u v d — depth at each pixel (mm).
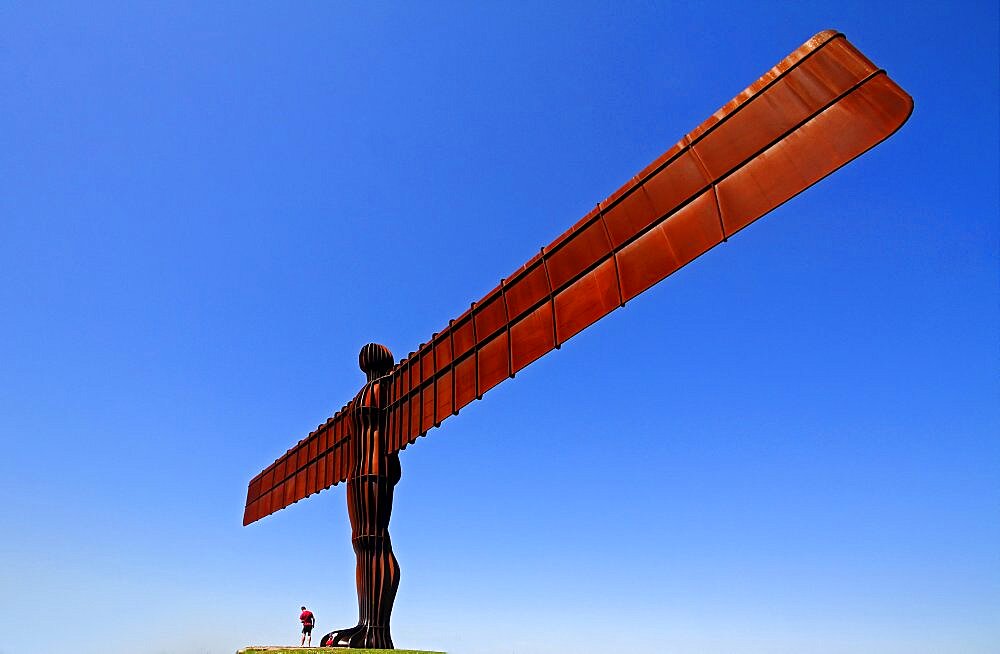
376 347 26188
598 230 17641
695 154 15484
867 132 12539
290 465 32969
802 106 13641
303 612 26141
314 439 30922
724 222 14555
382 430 25047
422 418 23234
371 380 25938
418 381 24000
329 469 28719
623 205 17062
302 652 20438
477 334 21438
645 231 16391
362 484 24031
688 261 15156
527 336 19375
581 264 18016
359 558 23422
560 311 18391
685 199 15516
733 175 14625
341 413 28219
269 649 21875
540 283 19281
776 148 13938
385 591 22766
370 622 22359
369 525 23562
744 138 14531
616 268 16953
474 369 21234
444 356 22891
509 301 20328
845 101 12977
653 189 16328
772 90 14234
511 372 19641
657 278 15812
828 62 13391
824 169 13039
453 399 21844
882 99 12398
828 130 13141
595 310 17312
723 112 15023
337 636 22312
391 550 23641
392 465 24781
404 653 20047
